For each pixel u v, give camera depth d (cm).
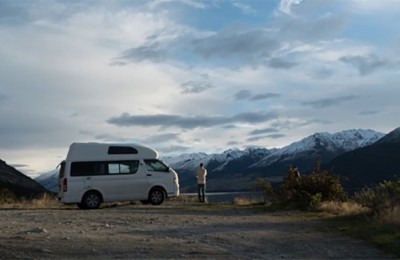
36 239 1122
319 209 2036
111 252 1015
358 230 1377
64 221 1560
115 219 1630
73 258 950
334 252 1100
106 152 2297
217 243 1172
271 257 1030
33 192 3628
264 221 1639
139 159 2347
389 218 1429
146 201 2383
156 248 1070
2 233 1227
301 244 1192
